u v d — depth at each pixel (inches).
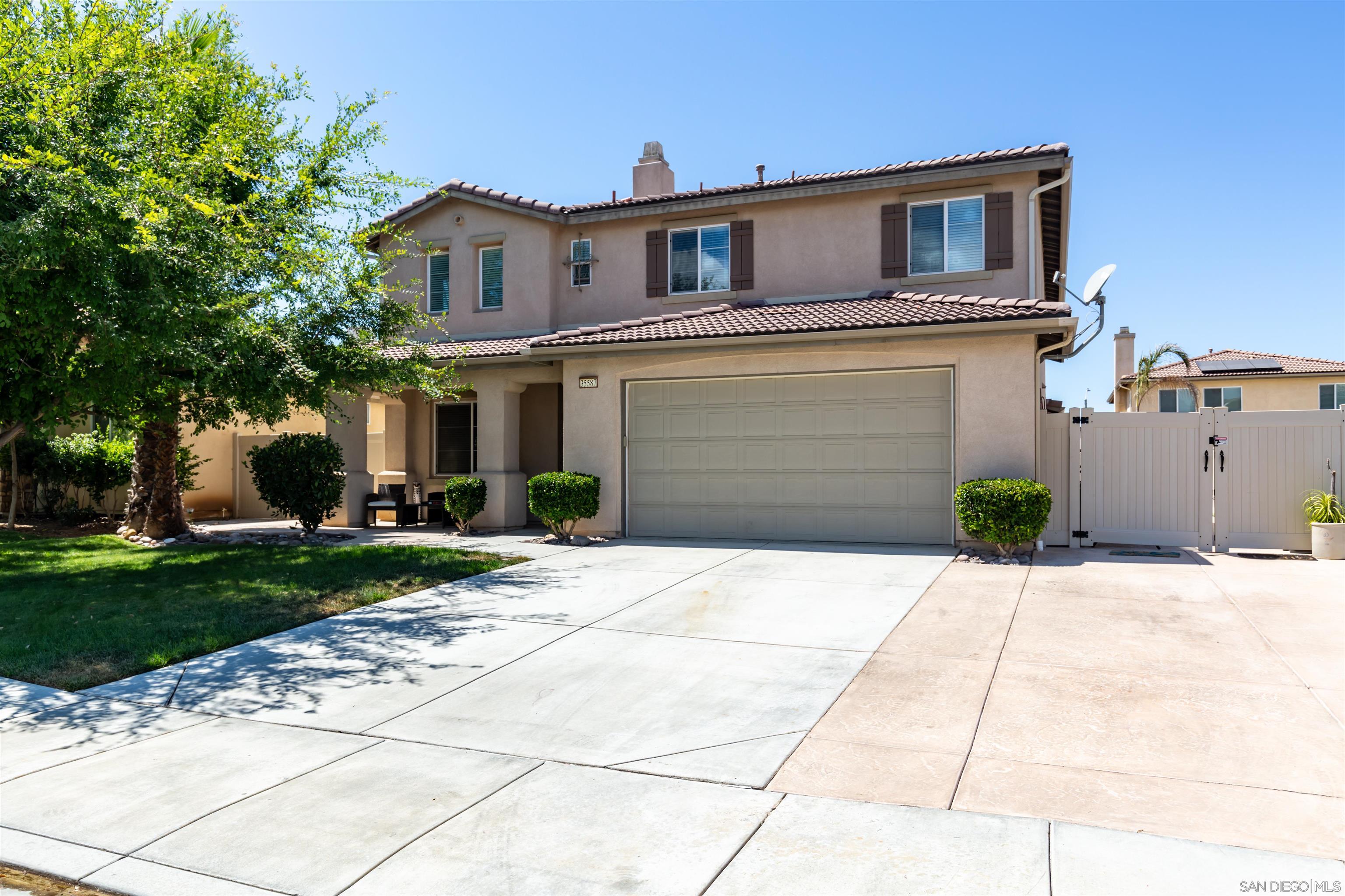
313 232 482.3
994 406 482.6
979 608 339.6
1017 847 150.5
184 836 161.0
